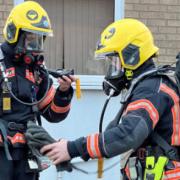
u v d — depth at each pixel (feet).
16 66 12.77
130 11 21.21
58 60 21.08
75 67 21.17
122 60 9.97
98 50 10.15
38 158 12.66
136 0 21.25
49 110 13.60
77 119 19.34
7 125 12.57
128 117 9.36
